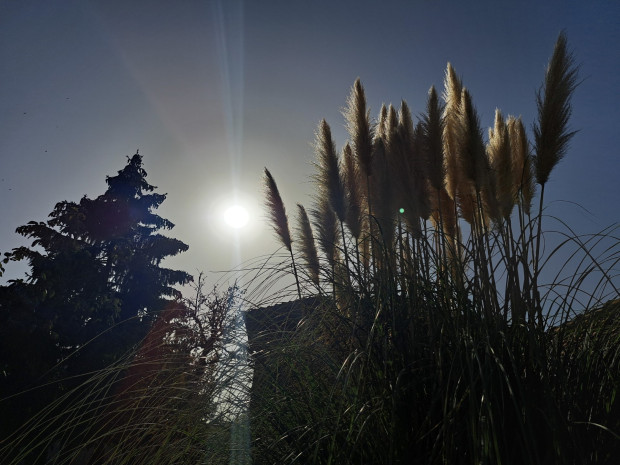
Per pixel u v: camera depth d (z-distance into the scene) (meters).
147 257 21.81
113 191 21.70
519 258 3.12
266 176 5.12
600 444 2.16
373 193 4.46
